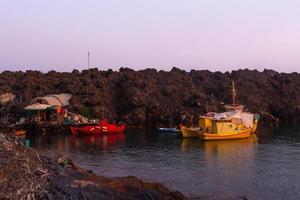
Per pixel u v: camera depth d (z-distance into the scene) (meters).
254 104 136.62
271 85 152.38
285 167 61.06
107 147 83.81
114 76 141.25
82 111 121.69
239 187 49.94
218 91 147.12
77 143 90.12
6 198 29.75
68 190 33.81
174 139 96.25
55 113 117.31
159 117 123.00
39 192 31.73
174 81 141.75
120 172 58.88
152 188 42.97
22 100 128.00
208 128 96.50
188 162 66.12
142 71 152.12
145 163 65.56
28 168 35.12
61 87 133.38
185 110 125.81
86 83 132.62
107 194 36.22
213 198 45.44
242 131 96.06
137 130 116.00
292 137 97.25
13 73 147.88
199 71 166.88
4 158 35.25
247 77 159.12
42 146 85.50
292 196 46.09
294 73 173.25
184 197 42.31
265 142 89.31
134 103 125.19
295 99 143.25
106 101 127.44
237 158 69.25
